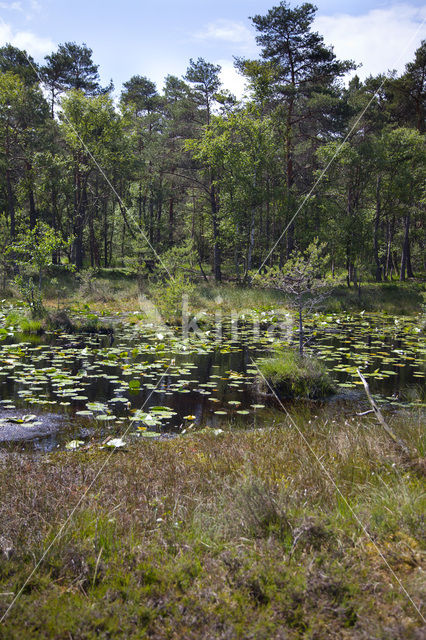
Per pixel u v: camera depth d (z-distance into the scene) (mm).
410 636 1627
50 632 1703
